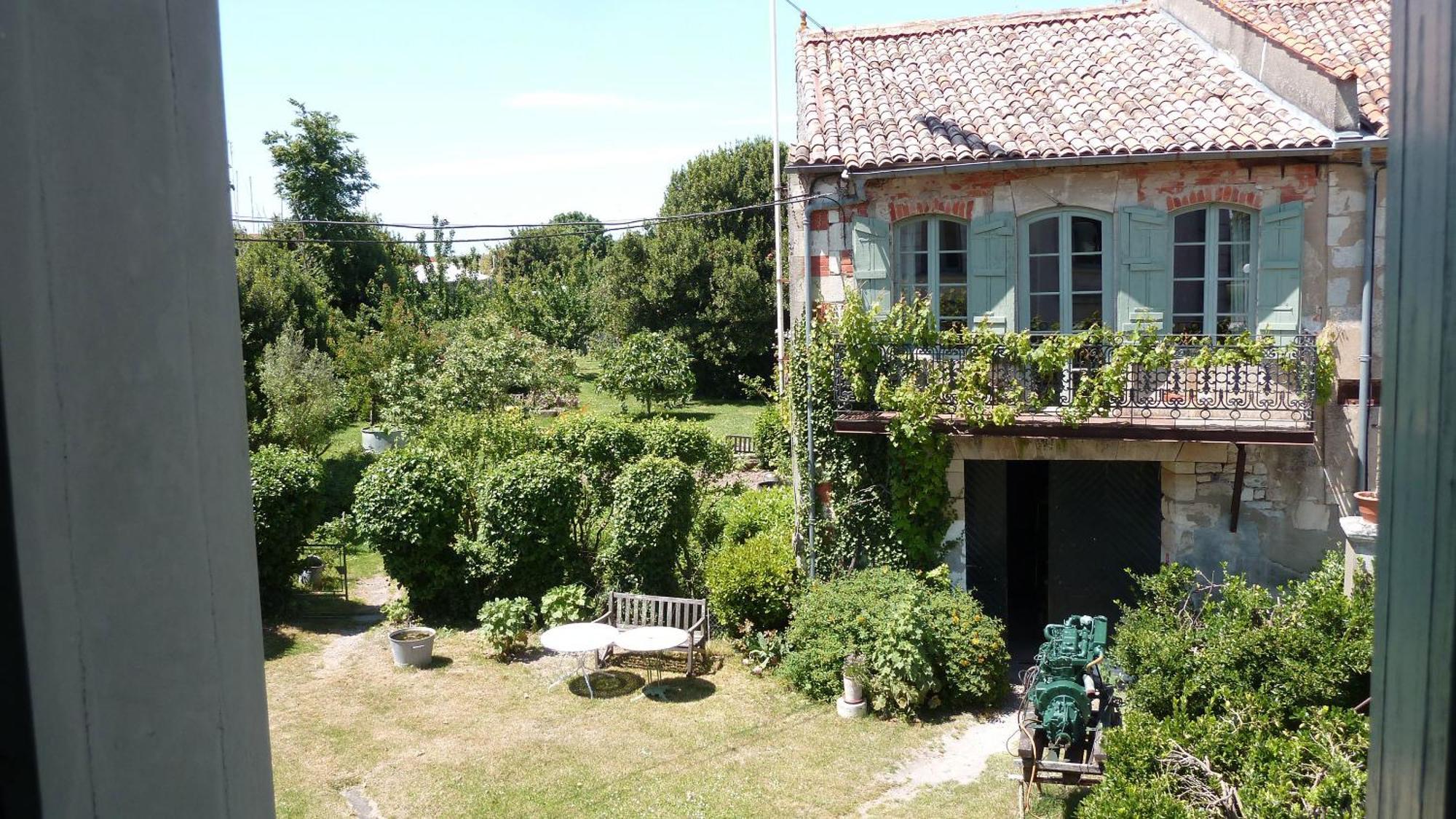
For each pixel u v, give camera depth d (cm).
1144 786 731
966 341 1334
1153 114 1349
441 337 3425
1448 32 66
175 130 82
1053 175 1327
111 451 77
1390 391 78
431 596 1645
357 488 1642
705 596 1630
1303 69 1274
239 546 91
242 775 89
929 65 1616
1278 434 1224
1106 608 1438
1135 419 1285
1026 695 1027
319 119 4328
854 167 1340
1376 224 1239
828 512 1448
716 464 2116
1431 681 70
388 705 1337
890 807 1048
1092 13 1666
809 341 1407
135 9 80
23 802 69
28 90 73
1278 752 714
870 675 1284
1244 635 864
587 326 4925
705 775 1132
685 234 4269
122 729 78
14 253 71
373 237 4497
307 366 2516
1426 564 71
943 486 1391
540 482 1625
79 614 75
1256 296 1294
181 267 83
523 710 1322
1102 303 1334
